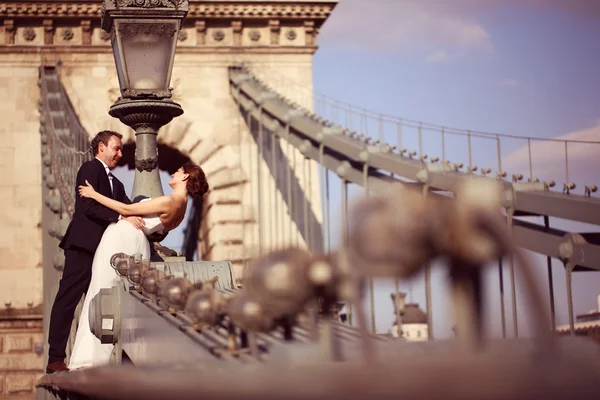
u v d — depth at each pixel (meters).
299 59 29.84
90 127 28.77
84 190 6.54
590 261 6.21
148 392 1.46
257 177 29.41
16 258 28.25
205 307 2.19
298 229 29.03
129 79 7.42
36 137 28.73
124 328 4.94
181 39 29.64
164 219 6.46
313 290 1.28
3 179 28.53
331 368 1.06
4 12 28.61
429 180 11.09
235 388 1.09
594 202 6.69
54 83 28.42
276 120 25.95
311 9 29.58
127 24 7.39
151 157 7.51
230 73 29.59
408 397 0.86
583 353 1.14
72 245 6.59
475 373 0.86
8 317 27.81
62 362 6.76
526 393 0.84
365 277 0.98
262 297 1.38
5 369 27.52
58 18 28.95
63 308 6.69
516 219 7.54
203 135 29.39
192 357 2.39
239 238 28.91
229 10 29.39
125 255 5.27
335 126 22.20
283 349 1.53
